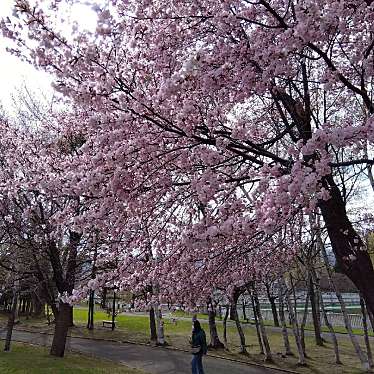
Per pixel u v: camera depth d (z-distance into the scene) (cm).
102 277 729
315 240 1440
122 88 580
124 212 645
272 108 852
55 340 1560
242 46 600
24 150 1272
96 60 568
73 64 560
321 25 480
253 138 741
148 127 594
